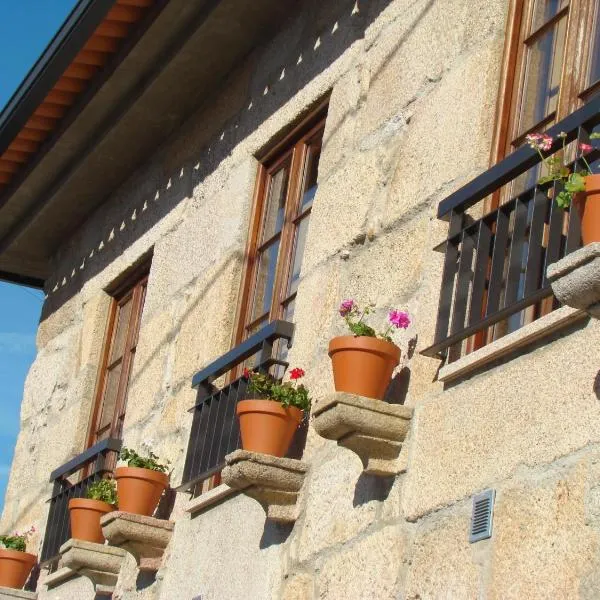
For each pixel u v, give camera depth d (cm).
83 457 922
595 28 574
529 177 583
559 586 459
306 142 798
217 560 706
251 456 638
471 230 561
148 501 789
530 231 506
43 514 999
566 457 477
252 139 846
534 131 590
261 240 822
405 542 554
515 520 490
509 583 483
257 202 832
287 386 658
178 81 917
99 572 837
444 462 543
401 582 548
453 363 551
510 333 521
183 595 731
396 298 627
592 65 569
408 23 703
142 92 927
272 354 751
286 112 810
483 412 529
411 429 574
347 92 743
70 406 1014
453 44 655
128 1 854
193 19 861
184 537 757
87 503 842
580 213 450
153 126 970
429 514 544
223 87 914
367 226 675
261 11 848
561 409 486
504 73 617
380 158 684
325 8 803
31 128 1005
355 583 577
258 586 653
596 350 478
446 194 615
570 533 462
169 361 865
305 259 722
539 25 615
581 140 495
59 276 1121
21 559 970
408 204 644
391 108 691
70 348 1052
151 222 970
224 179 870
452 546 521
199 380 771
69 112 977
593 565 448
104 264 1031
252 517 685
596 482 458
